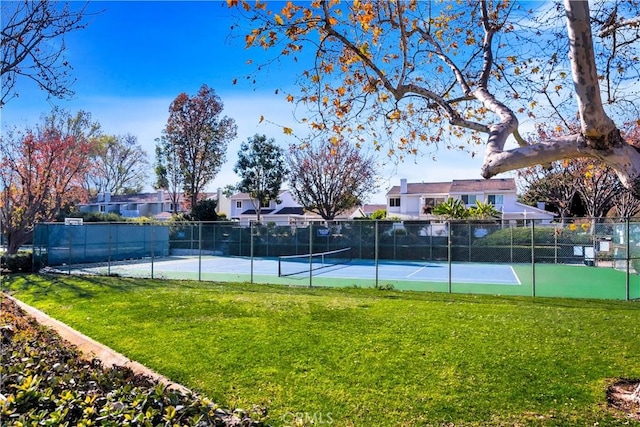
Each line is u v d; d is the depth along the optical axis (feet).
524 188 133.28
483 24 20.43
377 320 29.32
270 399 17.04
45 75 20.45
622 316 30.81
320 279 63.93
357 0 19.67
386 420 15.15
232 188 164.86
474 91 17.97
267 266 82.33
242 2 18.38
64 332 28.32
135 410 11.00
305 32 18.84
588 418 14.88
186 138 134.00
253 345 23.75
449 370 19.54
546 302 38.06
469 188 149.79
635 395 16.37
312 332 26.23
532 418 14.96
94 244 83.15
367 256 92.27
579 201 123.44
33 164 71.00
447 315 31.01
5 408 10.07
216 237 102.27
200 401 11.96
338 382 18.53
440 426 14.62
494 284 58.65
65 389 12.45
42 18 19.15
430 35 21.83
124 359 22.34
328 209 133.49
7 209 68.08
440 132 25.25
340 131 22.90
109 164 189.47
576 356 21.24
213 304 36.04
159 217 164.25
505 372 19.17
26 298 41.96
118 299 39.40
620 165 12.50
